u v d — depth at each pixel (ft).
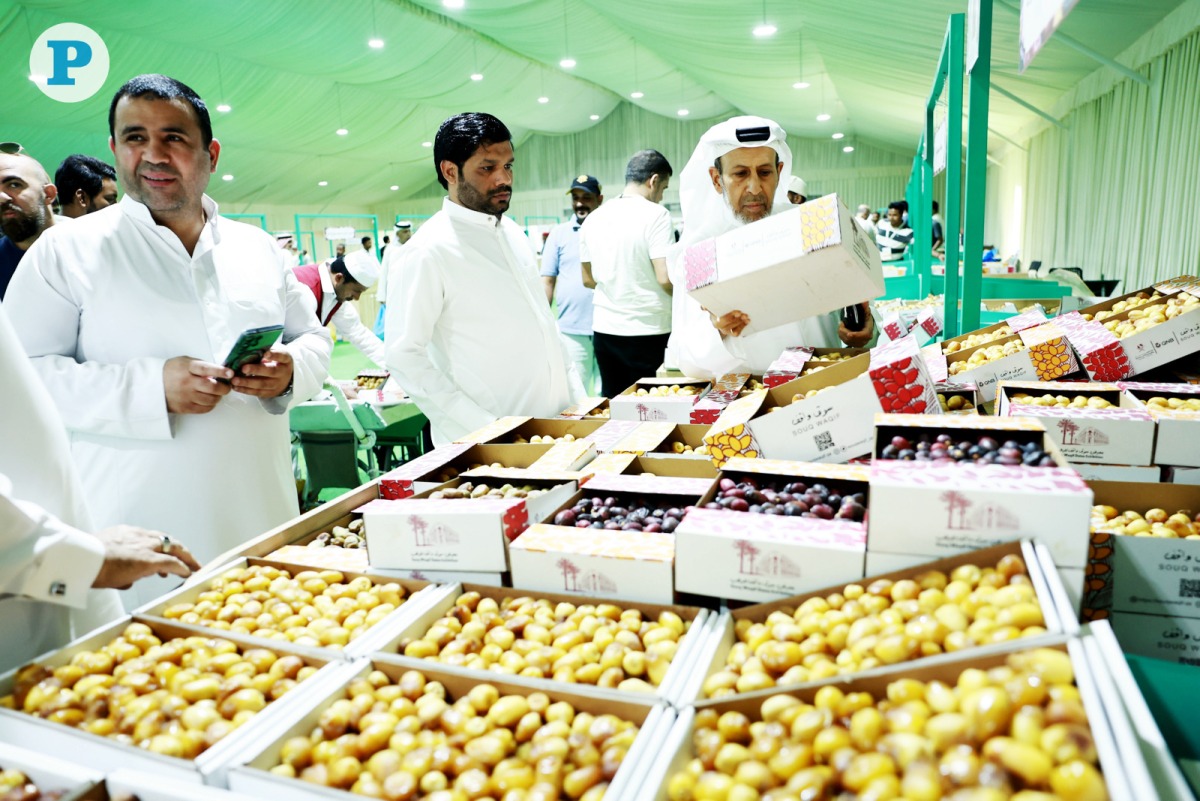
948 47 10.46
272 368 5.92
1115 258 29.17
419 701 3.43
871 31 25.09
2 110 34.19
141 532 4.29
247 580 4.75
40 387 4.21
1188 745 3.25
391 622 4.04
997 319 14.96
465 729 3.23
